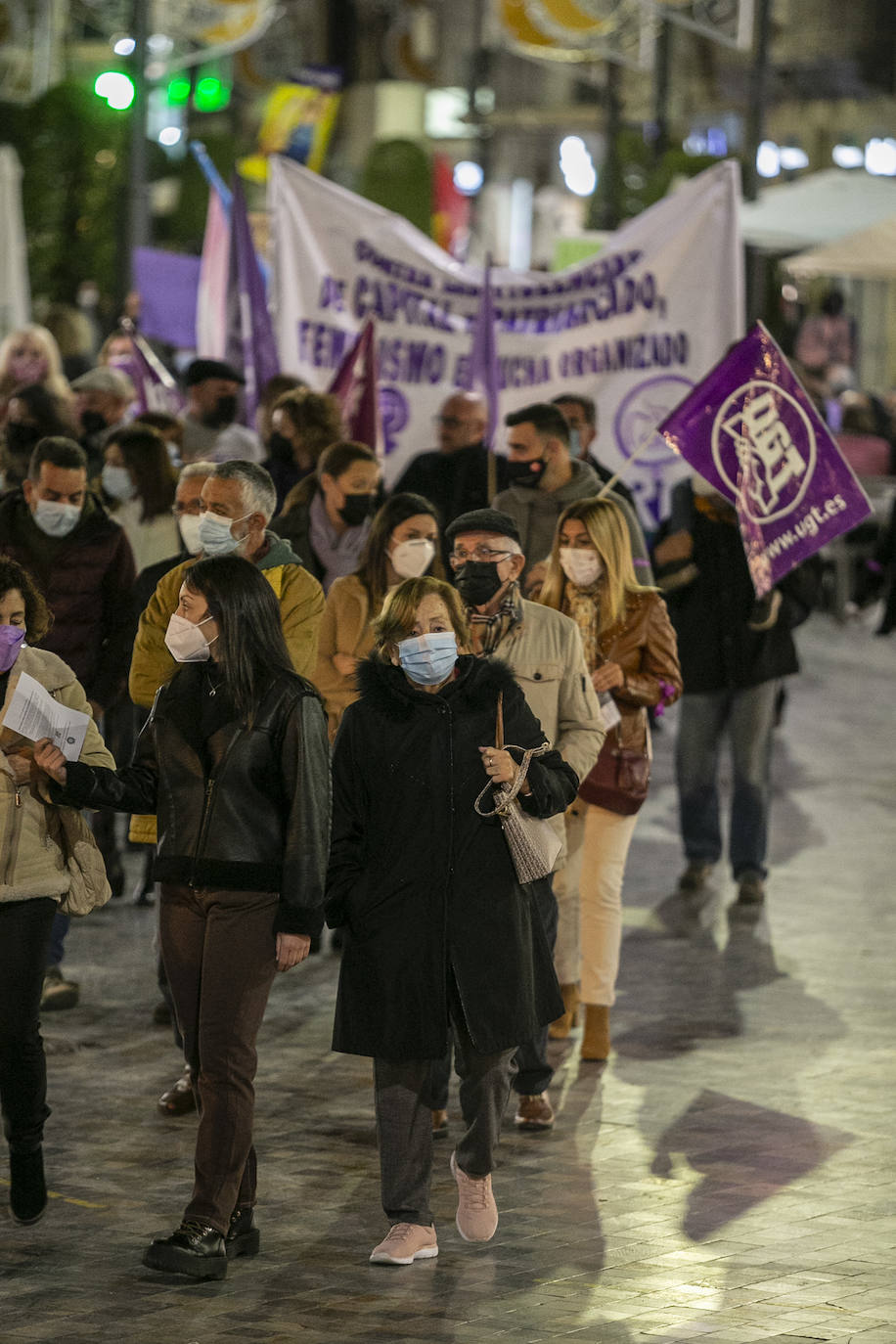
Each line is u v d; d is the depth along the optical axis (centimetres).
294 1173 1841
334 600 2292
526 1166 1869
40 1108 1670
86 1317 1497
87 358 4631
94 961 2608
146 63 5450
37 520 2292
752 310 6003
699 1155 1900
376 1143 1927
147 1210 1736
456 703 1648
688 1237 1681
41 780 1630
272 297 3541
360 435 3228
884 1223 1719
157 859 1623
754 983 2553
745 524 2459
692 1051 2256
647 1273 1598
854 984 2553
